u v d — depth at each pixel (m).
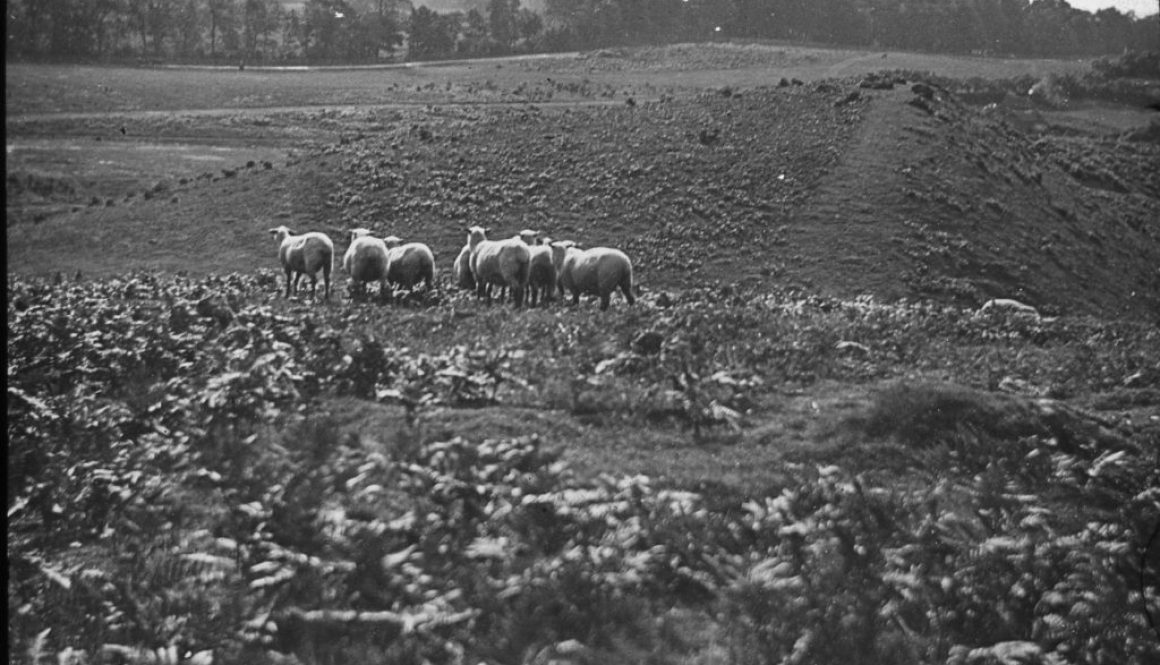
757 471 9.91
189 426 10.45
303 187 53.50
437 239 47.00
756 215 49.69
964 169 57.53
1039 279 46.81
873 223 48.66
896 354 15.42
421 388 11.84
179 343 13.57
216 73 120.38
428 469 9.20
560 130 65.25
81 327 14.32
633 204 51.69
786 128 63.38
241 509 8.50
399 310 21.06
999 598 7.85
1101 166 65.25
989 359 15.73
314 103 109.19
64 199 56.56
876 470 10.12
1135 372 15.28
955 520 8.97
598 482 9.24
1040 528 8.98
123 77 108.19
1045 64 89.12
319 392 11.92
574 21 163.50
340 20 143.75
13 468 9.36
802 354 14.32
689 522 8.43
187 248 45.19
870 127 63.22
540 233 48.00
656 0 165.50
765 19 156.25
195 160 74.88
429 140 62.66
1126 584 8.20
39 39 109.69
